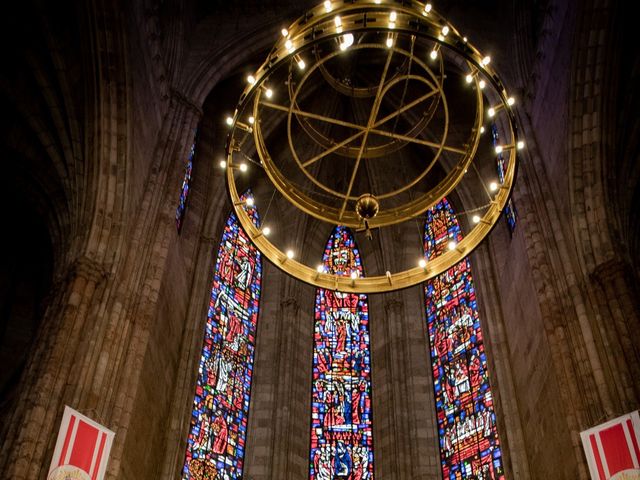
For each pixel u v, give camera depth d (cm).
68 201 1716
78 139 1739
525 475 1828
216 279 2441
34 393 1299
